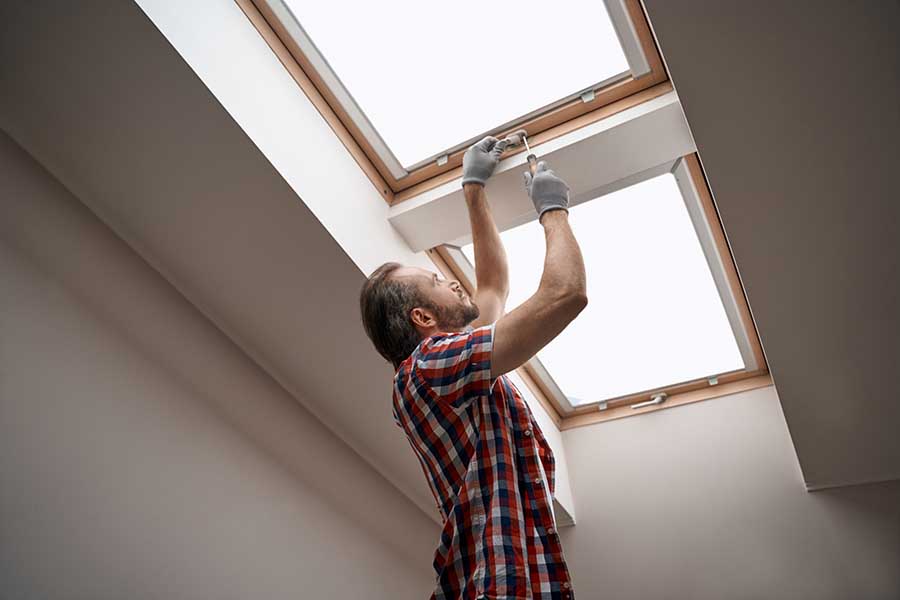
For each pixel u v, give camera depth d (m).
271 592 2.20
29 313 1.77
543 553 0.85
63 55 1.56
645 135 1.70
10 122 1.74
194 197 1.79
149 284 2.03
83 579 1.79
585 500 2.74
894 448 2.23
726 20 1.38
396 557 2.65
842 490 2.37
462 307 1.15
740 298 2.30
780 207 1.69
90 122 1.69
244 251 1.90
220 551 2.09
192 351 2.10
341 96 1.91
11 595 1.66
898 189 1.60
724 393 2.64
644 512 2.62
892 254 1.74
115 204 1.88
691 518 2.53
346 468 2.51
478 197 1.65
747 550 2.42
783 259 1.81
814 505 2.38
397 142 1.98
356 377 2.19
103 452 1.86
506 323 0.93
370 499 2.58
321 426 2.45
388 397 2.22
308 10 1.75
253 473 2.20
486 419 0.93
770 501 2.44
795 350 2.04
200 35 1.56
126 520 1.89
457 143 1.96
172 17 1.50
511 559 0.81
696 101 1.52
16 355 1.73
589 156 1.74
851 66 1.40
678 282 2.34
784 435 2.49
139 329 1.99
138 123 1.66
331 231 1.77
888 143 1.52
